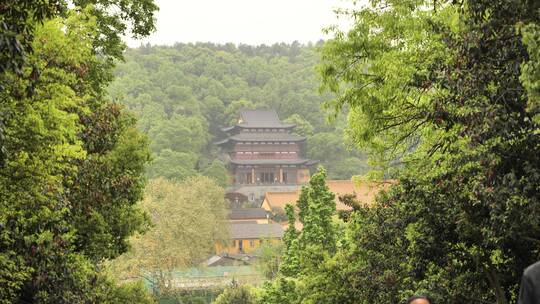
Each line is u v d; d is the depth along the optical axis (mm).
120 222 28812
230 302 92062
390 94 24344
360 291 28406
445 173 18641
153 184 114938
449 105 17078
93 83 28266
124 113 31031
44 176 16031
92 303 24453
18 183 15922
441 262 20562
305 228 59562
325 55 26594
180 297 113438
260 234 182250
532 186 14820
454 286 20625
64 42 15984
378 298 27344
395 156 28797
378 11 25500
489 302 20297
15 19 12906
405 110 26000
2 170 15500
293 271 59531
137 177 28703
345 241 55250
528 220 15164
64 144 15930
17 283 17406
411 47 24000
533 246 18172
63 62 16531
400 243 25484
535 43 12734
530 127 14977
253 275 133250
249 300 92125
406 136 27000
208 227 115125
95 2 29297
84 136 23141
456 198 18750
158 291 109438
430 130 25000
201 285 126750
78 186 22953
